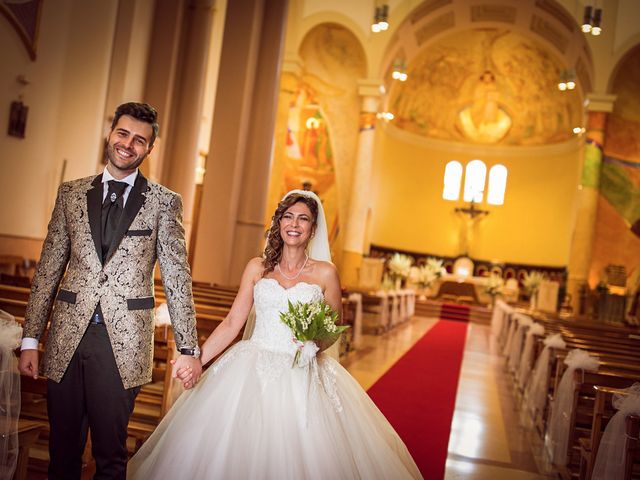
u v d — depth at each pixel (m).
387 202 26.06
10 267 9.15
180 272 2.91
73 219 2.79
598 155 20.02
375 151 23.80
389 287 20.92
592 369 5.20
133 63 10.63
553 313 17.98
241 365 3.22
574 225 21.81
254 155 11.58
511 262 26.25
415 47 23.98
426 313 21.70
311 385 3.14
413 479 3.30
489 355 12.96
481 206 27.03
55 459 2.81
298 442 2.95
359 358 10.41
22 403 4.57
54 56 9.79
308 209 3.41
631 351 7.82
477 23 23.62
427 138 26.98
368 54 21.55
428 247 26.89
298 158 22.83
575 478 5.02
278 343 3.31
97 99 10.06
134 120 2.82
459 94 26.52
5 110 8.91
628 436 3.75
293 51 21.33
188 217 11.66
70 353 2.71
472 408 7.57
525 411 7.77
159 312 4.41
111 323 2.74
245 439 2.92
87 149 10.01
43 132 9.73
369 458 3.19
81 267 2.77
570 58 22.33
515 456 5.75
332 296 3.50
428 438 5.96
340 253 22.50
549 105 25.39
